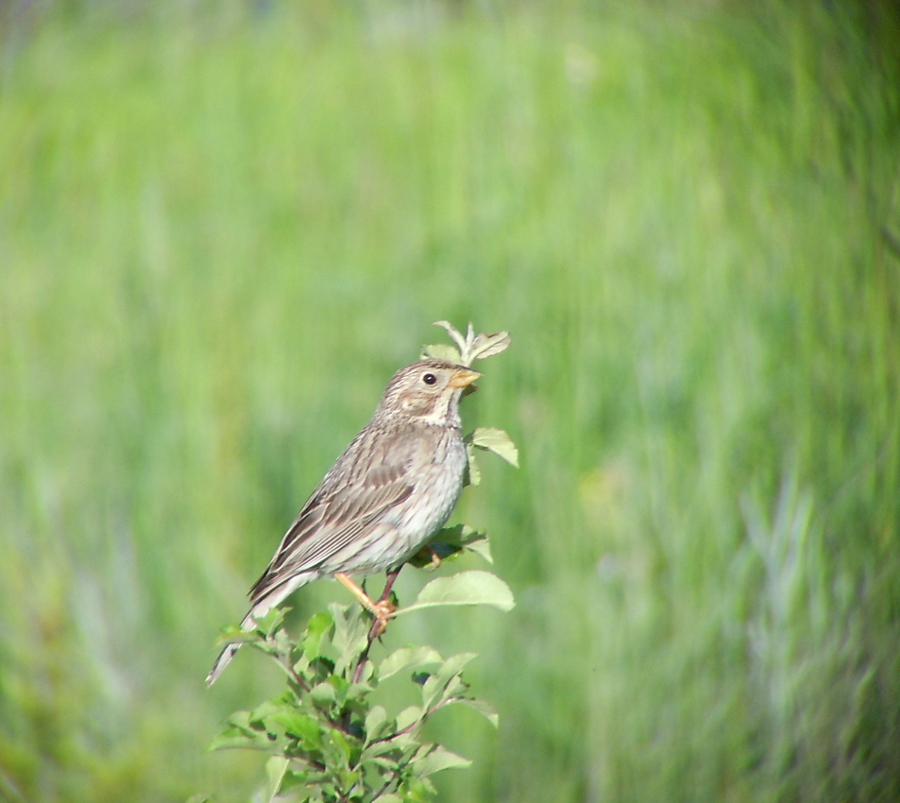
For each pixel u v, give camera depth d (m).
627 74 16.91
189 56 20.95
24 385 13.96
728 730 10.21
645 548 11.18
